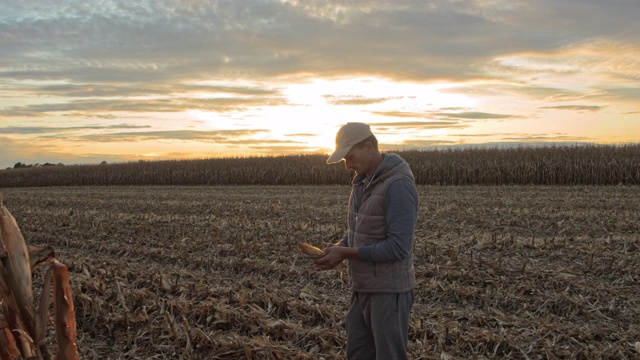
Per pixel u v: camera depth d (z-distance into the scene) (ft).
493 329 20.18
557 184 83.51
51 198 80.89
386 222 12.39
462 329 19.95
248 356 17.40
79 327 20.90
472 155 91.15
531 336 19.22
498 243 33.83
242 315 20.56
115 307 22.29
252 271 29.50
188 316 21.16
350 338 13.41
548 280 25.64
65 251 37.24
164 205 64.59
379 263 12.44
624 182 80.02
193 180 118.93
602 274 27.14
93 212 57.82
